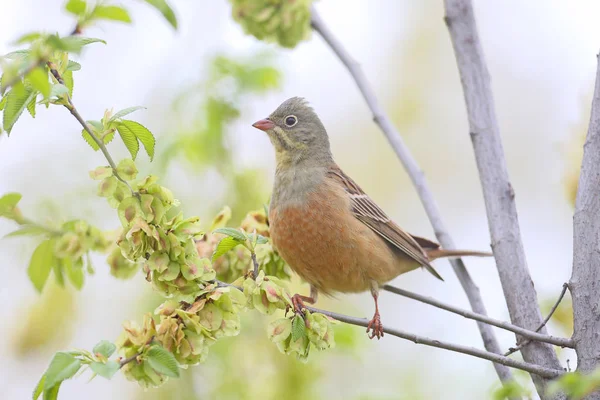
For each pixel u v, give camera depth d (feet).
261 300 24.81
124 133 24.54
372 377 43.60
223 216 30.91
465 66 29.40
